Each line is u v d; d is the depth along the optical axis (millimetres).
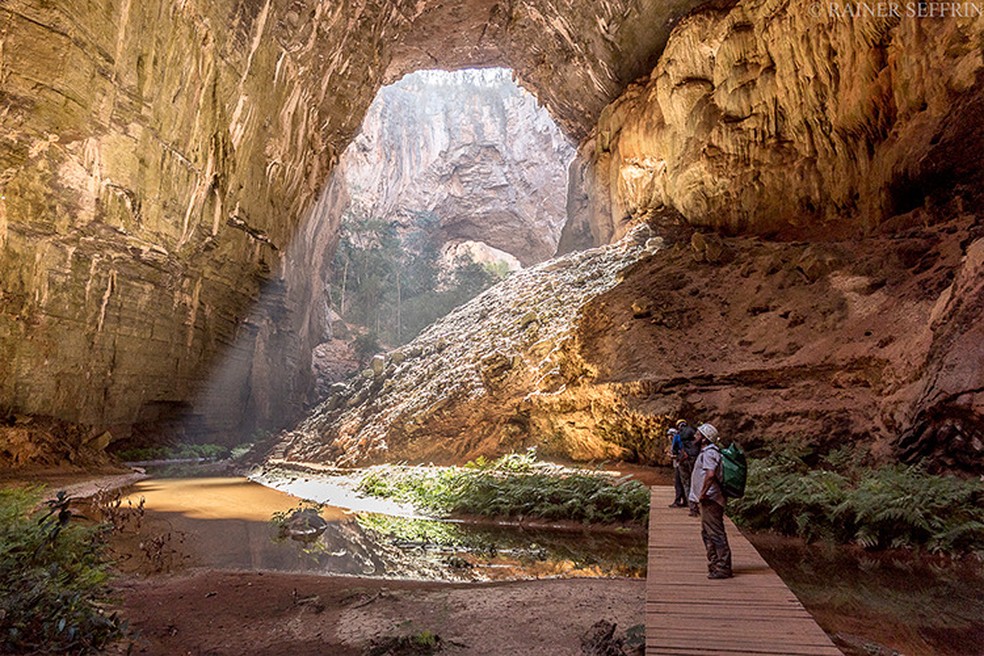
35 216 14742
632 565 8805
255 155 24516
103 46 14398
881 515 8625
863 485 9734
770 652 4207
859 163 18250
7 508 7277
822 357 13875
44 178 14453
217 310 26922
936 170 15109
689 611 5086
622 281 21969
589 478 13734
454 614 6246
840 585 6961
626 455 16438
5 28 12500
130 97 15773
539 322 22641
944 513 8648
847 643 5164
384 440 21547
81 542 7359
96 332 18734
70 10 13234
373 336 49281
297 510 12203
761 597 5426
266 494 16484
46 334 16578
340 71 28797
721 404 14562
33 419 16750
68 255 16688
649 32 29344
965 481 9156
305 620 6219
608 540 10688
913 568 7695
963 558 8047
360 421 24031
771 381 14422
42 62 13016
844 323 14438
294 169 28750
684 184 23953
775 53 20750
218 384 29125
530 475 15039
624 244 26188
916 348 11859
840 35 18234
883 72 17172
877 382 12664
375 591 7172
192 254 22312
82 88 14000
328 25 25703
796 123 20422
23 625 4930
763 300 17000
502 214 71125
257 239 27250
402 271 62656
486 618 6090
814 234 19438
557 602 6539
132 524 11250
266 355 33406
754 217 21641
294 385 37062
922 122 15742
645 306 18953
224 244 24594
